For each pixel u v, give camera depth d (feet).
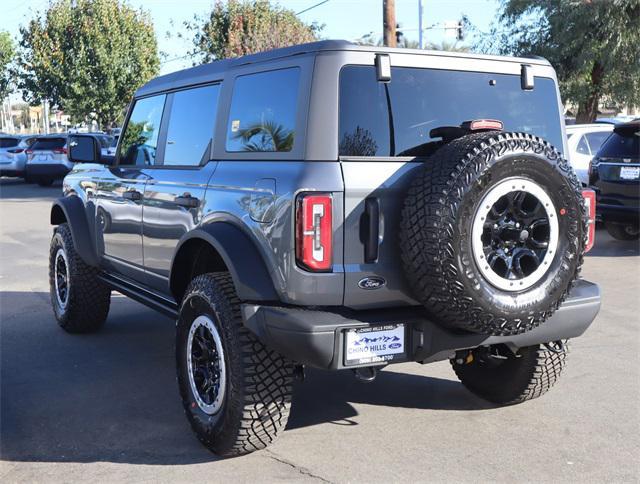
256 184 12.54
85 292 20.76
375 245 11.71
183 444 13.80
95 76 105.19
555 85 14.57
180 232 15.16
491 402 15.88
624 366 18.30
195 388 13.52
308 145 11.84
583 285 13.69
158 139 17.16
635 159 33.37
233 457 13.17
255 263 12.28
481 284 11.14
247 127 13.57
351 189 11.57
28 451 13.58
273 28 94.12
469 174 10.91
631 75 67.36
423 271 11.19
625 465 12.78
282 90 12.73
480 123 12.53
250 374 12.30
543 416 15.11
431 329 12.03
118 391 16.78
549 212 11.54
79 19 103.81
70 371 18.28
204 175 14.37
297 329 11.38
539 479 12.25
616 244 37.83
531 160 11.20
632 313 23.50
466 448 13.53
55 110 115.34
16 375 17.98
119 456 13.32
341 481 12.21
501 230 11.39
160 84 17.61
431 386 17.10
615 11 65.16
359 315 11.82
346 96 12.05
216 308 12.64
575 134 41.98
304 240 11.41
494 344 13.47
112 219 18.69
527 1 70.44
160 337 21.42
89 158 19.76
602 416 15.07
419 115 12.68
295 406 15.85
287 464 12.89
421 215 11.10
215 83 15.01
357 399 16.25
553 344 14.29
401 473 12.50
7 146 91.15
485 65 13.60
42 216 54.60
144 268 17.26
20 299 26.68
